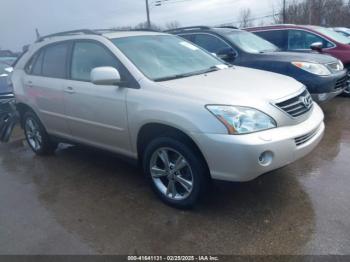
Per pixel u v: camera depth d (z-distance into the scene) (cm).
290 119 302
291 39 762
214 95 296
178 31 714
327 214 301
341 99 712
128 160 375
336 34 749
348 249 256
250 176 277
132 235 295
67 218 332
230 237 281
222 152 277
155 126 325
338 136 493
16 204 370
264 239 275
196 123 286
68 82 413
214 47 658
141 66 354
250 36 681
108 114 363
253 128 278
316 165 402
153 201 349
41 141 507
